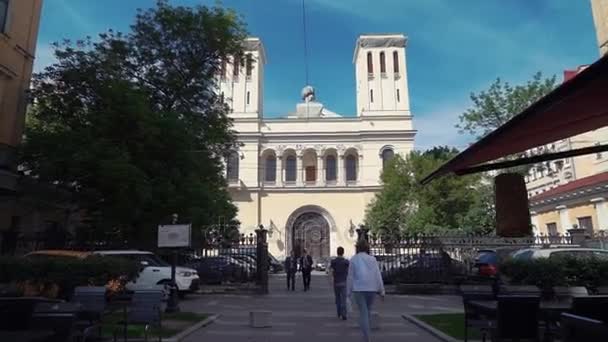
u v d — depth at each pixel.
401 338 10.01
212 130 24.00
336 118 53.94
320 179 52.47
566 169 31.64
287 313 14.20
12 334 5.50
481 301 8.70
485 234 31.53
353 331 10.89
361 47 56.31
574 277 11.89
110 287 11.62
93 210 19.84
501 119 28.45
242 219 50.75
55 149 18.19
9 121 19.50
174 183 20.09
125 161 17.84
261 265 21.77
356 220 50.66
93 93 20.27
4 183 17.91
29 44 20.91
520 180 3.29
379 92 54.44
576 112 2.45
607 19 18.19
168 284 16.22
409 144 52.16
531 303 6.91
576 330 3.30
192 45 24.16
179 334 10.01
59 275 11.30
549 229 31.22
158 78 23.56
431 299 18.91
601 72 1.89
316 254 50.34
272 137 53.41
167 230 13.77
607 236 21.33
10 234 18.80
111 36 23.05
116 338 9.05
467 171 3.56
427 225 34.56
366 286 8.69
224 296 20.08
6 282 11.24
